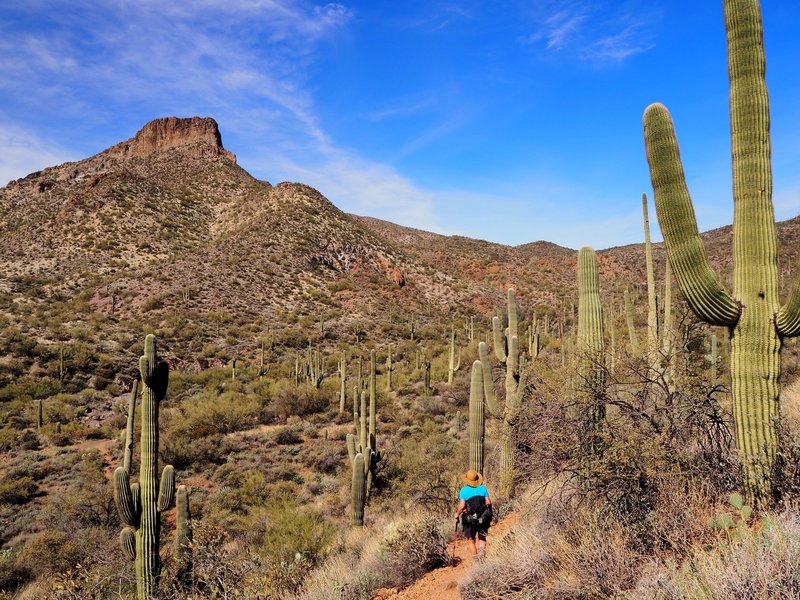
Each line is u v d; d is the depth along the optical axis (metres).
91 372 39.47
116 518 17.03
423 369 38.28
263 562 8.45
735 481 4.75
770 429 4.55
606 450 4.87
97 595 8.05
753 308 4.67
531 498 7.03
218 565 7.18
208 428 27.42
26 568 13.38
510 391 9.72
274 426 29.77
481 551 6.13
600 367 5.64
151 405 8.18
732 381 4.84
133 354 43.97
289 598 7.00
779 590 2.76
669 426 5.04
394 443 23.70
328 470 22.17
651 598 3.23
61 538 14.25
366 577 7.05
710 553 3.44
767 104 4.78
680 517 4.23
